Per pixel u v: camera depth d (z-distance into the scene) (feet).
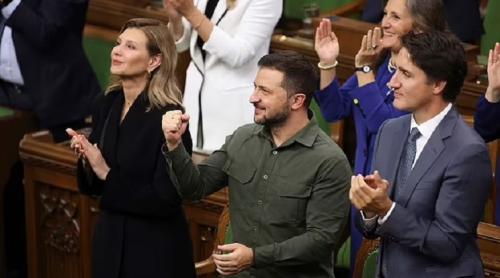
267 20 60.70
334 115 51.47
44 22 68.03
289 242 41.96
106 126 46.96
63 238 63.57
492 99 44.47
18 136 70.18
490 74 44.24
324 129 66.59
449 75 38.29
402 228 38.01
